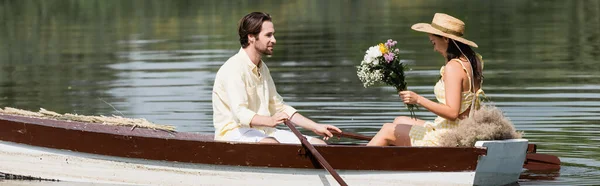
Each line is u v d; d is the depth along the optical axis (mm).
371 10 23156
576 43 15828
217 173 6727
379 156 6516
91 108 10312
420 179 6531
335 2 25844
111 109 10203
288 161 6578
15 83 12531
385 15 21641
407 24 19281
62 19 22125
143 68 13500
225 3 25781
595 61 13539
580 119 9211
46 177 7184
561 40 16297
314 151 6398
